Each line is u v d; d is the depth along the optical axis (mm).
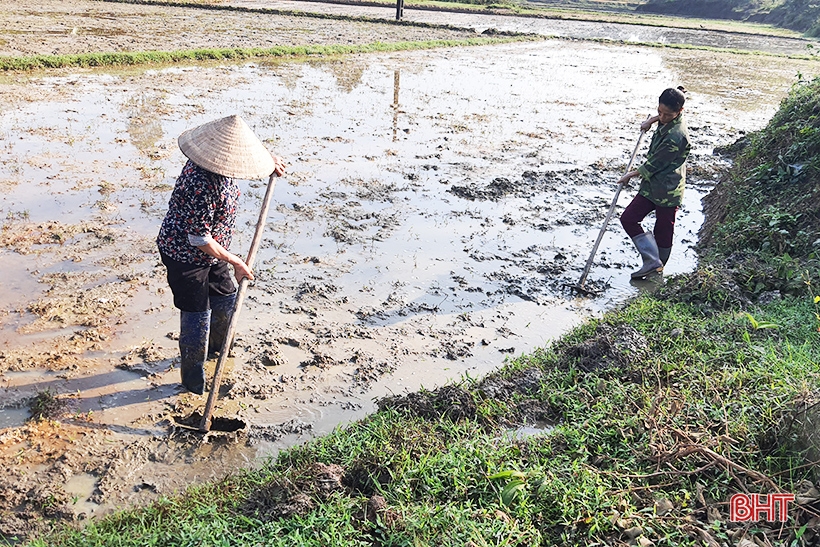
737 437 3748
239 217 7328
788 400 3906
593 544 3133
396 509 3289
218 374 4102
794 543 3037
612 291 6426
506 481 3477
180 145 4051
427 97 14531
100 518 3432
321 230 7188
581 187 9344
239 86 14023
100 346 4875
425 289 6152
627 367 4672
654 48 27781
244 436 4105
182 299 4262
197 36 19766
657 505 3338
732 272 6102
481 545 3047
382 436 3893
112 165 8617
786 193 7348
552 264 6867
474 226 7664
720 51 27688
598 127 13031
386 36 23812
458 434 4012
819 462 3373
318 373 4797
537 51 24344
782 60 25875
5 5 22875
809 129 7730
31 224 6730
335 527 3166
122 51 16188
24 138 9398
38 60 14070
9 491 3545
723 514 3295
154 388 4500
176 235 4137
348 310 5680
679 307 5699
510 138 11633
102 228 6773
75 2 25328
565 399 4449
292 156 9531
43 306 5281
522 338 5484
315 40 21141
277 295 5797
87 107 11328
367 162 9594
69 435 4004
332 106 12859
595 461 3746
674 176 6383
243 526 3207
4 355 4664
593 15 42781
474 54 22250
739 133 13164
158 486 3676
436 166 9680
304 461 3770
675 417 3961
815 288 5711
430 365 5004
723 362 4691
